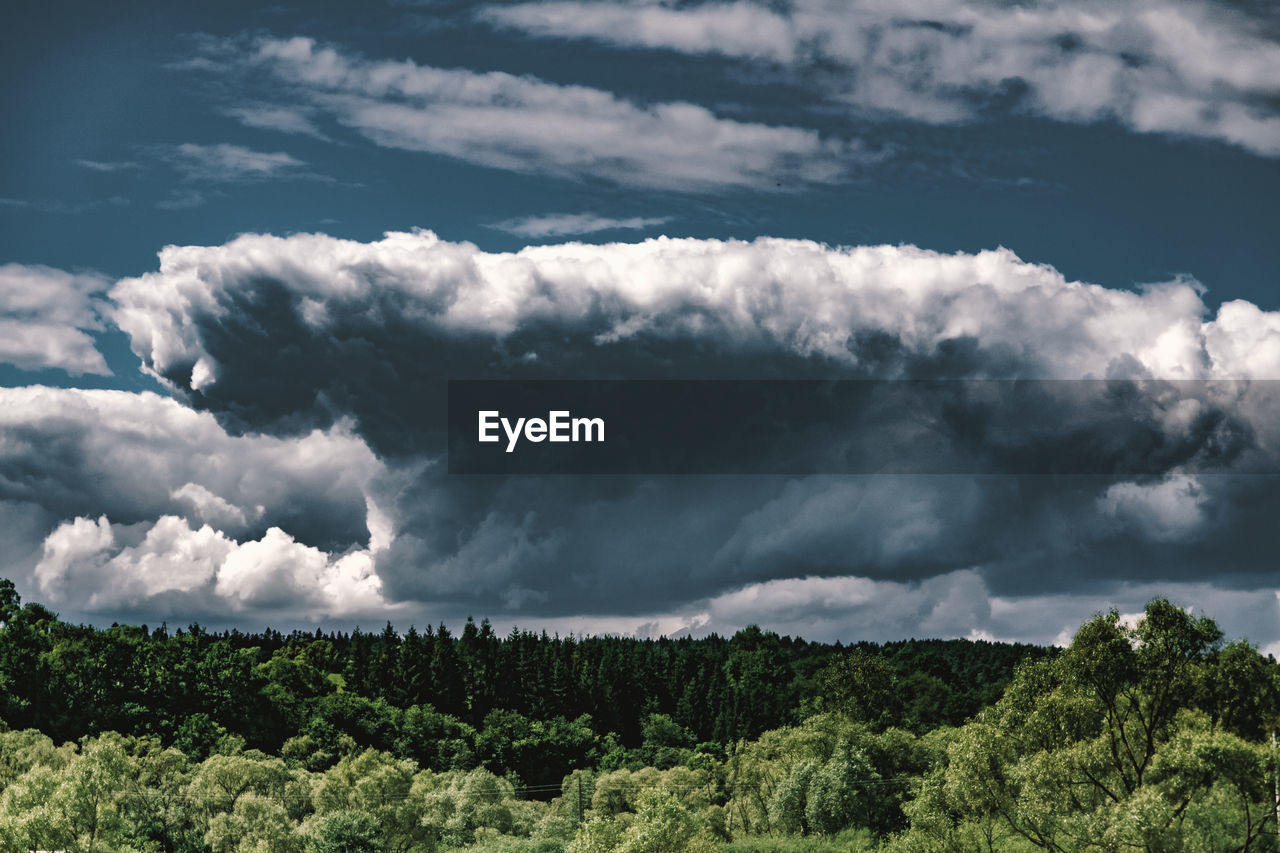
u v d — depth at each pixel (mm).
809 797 88125
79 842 63281
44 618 162625
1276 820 42719
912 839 56812
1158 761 45438
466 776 112375
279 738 156000
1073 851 48000
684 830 53812
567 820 102875
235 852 77500
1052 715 51594
